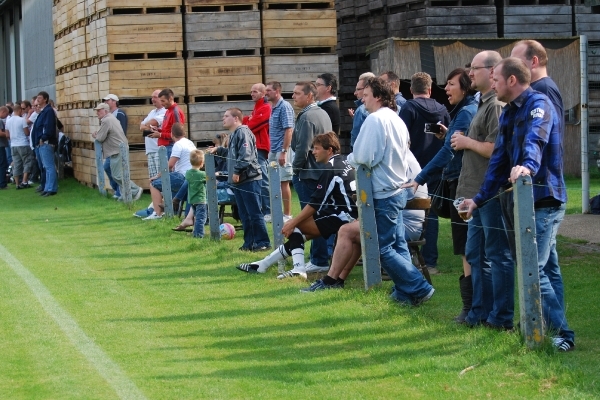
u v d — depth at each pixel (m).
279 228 13.79
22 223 20.50
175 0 23.20
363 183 11.27
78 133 28.12
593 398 7.49
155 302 11.84
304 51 23.80
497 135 9.04
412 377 8.28
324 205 12.61
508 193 8.81
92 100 25.41
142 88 23.30
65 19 28.69
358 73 27.19
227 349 9.48
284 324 10.40
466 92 10.77
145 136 21.83
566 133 24.48
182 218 19.05
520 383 7.96
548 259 9.07
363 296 11.29
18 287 13.02
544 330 8.74
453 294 11.65
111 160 22.94
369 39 26.64
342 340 9.65
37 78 36.12
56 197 25.42
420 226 12.16
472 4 24.38
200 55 23.77
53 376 8.67
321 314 10.70
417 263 12.89
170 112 21.20
